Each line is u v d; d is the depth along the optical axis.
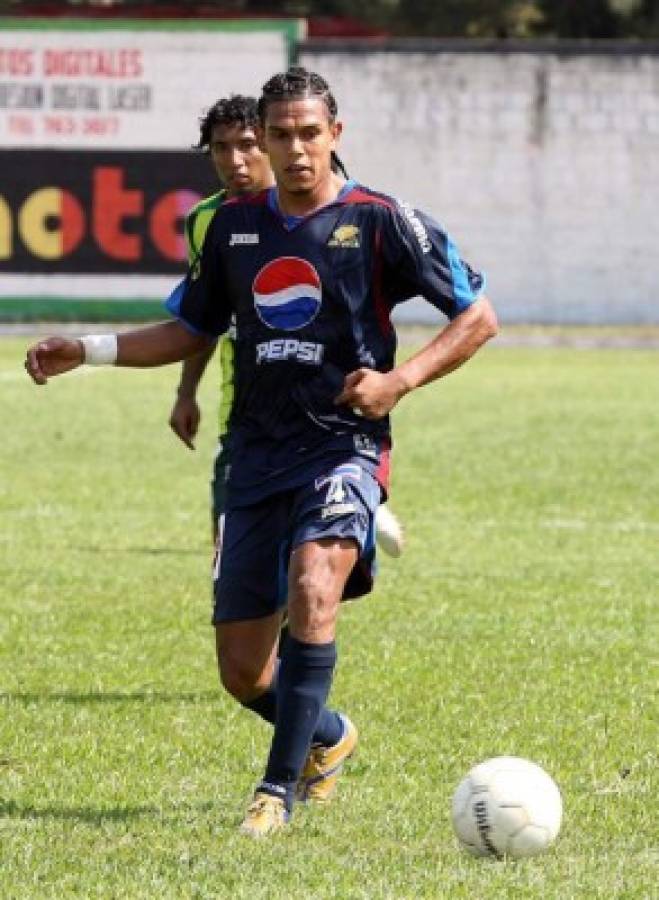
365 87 147.38
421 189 148.25
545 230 149.25
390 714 32.75
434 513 60.53
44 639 39.75
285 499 24.97
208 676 36.22
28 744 30.27
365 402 24.06
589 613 43.47
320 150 24.66
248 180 34.00
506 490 66.25
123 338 26.05
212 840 23.97
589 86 147.88
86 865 22.67
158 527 57.44
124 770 28.50
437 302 25.05
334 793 27.08
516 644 39.47
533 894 21.44
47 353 25.81
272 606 25.33
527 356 130.62
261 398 25.05
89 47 143.50
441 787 27.67
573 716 32.75
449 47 147.12
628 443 81.50
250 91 144.88
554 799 23.17
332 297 24.73
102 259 145.25
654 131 148.12
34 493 64.62
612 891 21.70
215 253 25.44
